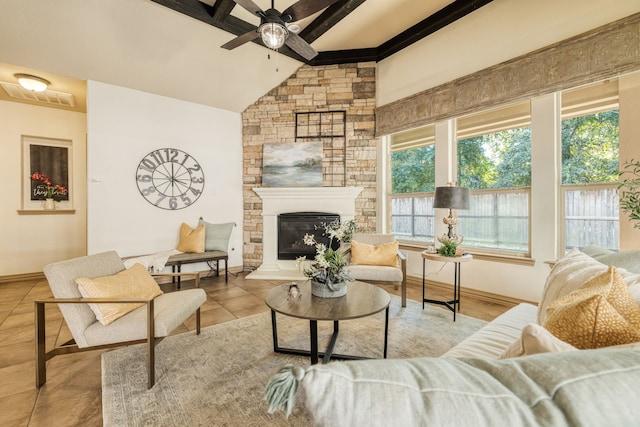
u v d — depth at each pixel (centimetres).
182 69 408
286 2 338
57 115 483
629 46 240
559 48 278
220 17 342
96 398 169
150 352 175
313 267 217
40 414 155
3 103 444
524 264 310
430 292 370
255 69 449
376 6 355
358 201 466
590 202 276
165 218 440
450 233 318
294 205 478
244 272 492
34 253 463
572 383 46
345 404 44
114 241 399
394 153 453
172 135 445
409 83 414
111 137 396
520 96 304
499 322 171
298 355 216
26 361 210
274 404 47
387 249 335
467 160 366
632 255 168
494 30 327
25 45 323
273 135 492
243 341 238
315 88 477
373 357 213
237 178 506
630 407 44
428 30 384
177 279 428
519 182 323
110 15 324
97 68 371
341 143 470
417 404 44
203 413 154
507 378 49
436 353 217
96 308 181
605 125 267
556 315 97
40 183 470
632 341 81
